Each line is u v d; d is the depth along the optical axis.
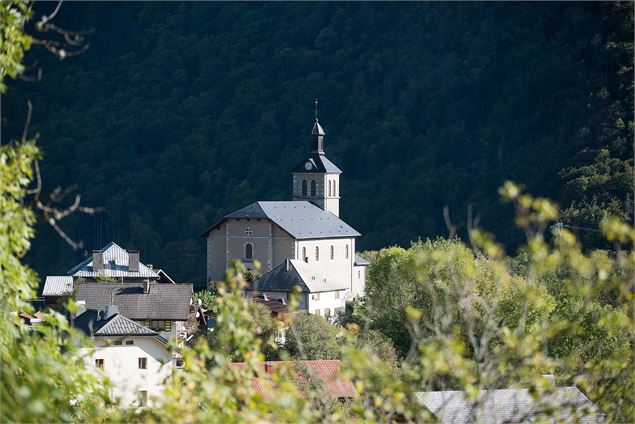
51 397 43.47
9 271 46.72
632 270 44.66
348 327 50.56
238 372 47.00
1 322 46.72
